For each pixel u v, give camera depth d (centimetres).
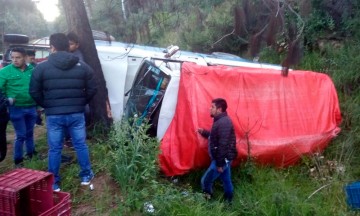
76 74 413
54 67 405
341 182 527
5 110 452
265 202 462
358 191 474
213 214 413
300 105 566
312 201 480
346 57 770
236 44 945
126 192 423
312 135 557
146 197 416
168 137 488
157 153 455
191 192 455
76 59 412
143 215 397
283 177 520
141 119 507
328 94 603
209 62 622
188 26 741
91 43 556
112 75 589
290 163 554
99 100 567
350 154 594
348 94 730
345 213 465
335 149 607
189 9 725
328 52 825
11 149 629
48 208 322
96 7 586
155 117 521
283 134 535
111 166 459
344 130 652
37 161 509
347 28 822
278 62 808
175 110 505
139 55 604
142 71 560
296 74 588
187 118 486
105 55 595
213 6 966
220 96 512
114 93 587
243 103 526
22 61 481
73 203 418
